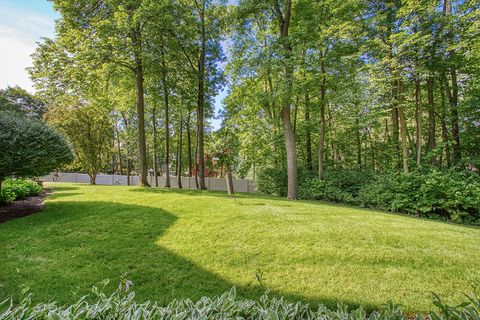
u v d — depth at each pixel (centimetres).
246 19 1141
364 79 964
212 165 1119
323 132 1193
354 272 314
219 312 142
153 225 481
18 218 534
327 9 1025
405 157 925
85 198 762
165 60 1184
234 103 1412
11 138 504
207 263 338
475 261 337
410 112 1138
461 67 928
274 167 1489
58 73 984
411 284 287
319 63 1036
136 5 1008
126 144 2156
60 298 256
